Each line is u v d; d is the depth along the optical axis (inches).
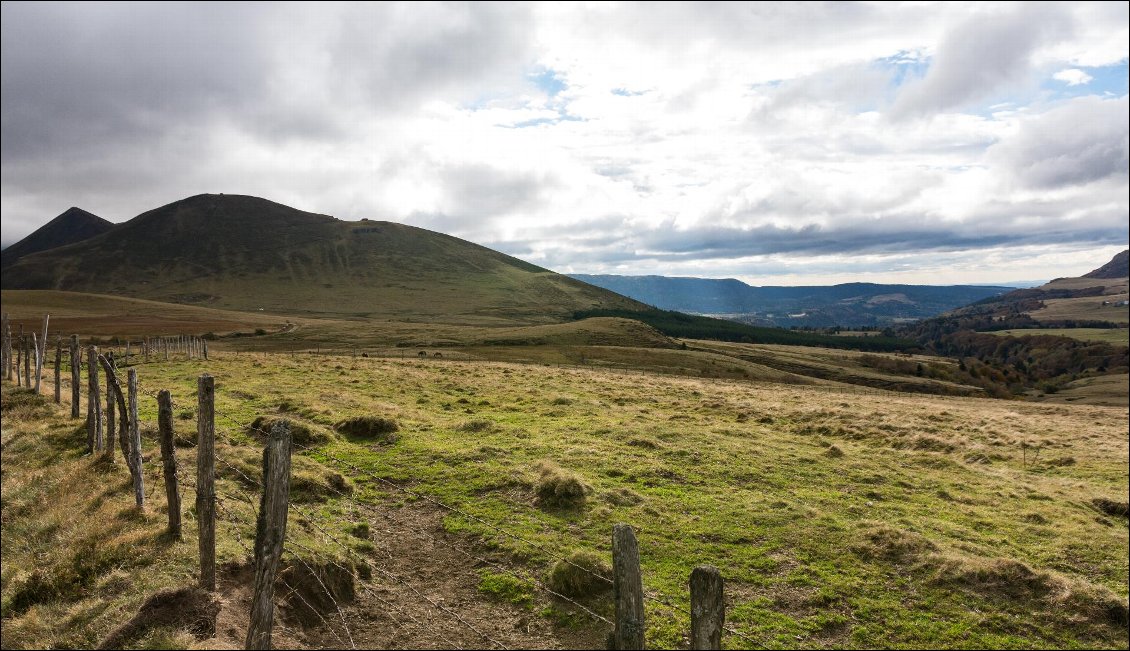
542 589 501.7
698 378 2817.4
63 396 1032.2
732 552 618.5
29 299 7485.2
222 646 335.6
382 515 646.5
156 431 773.3
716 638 224.1
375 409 1135.6
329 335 5846.5
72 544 447.5
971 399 2876.5
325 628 420.8
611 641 233.6
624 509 697.6
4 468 658.8
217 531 481.4
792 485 850.1
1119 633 520.4
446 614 464.8
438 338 5807.1
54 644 338.0
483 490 730.2
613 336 6432.1
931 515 788.0
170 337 3821.4
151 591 378.3
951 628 517.0
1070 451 1298.0
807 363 6589.6
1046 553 694.5
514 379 1861.5
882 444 1218.6
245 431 871.7
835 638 494.0
